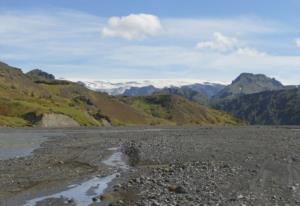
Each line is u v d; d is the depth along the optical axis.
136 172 39.47
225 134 107.69
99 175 38.16
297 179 32.78
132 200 26.19
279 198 25.55
